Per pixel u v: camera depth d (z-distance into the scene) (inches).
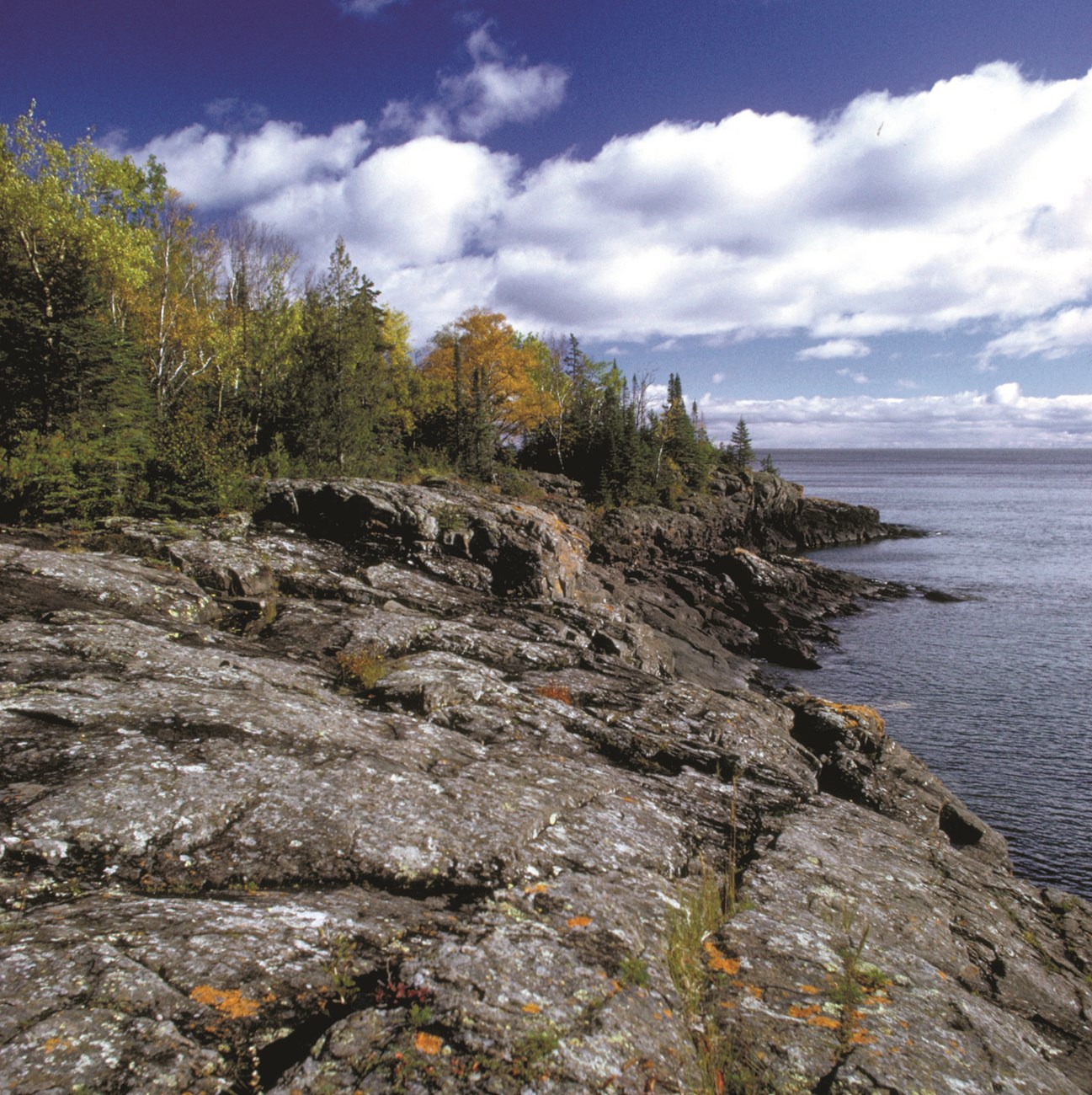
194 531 644.1
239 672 349.4
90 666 316.8
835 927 231.5
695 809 321.4
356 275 1188.5
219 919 169.0
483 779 286.4
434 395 1959.9
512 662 519.2
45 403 755.4
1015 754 830.5
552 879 219.6
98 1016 130.4
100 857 194.4
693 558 2253.9
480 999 150.9
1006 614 1620.3
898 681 1141.7
